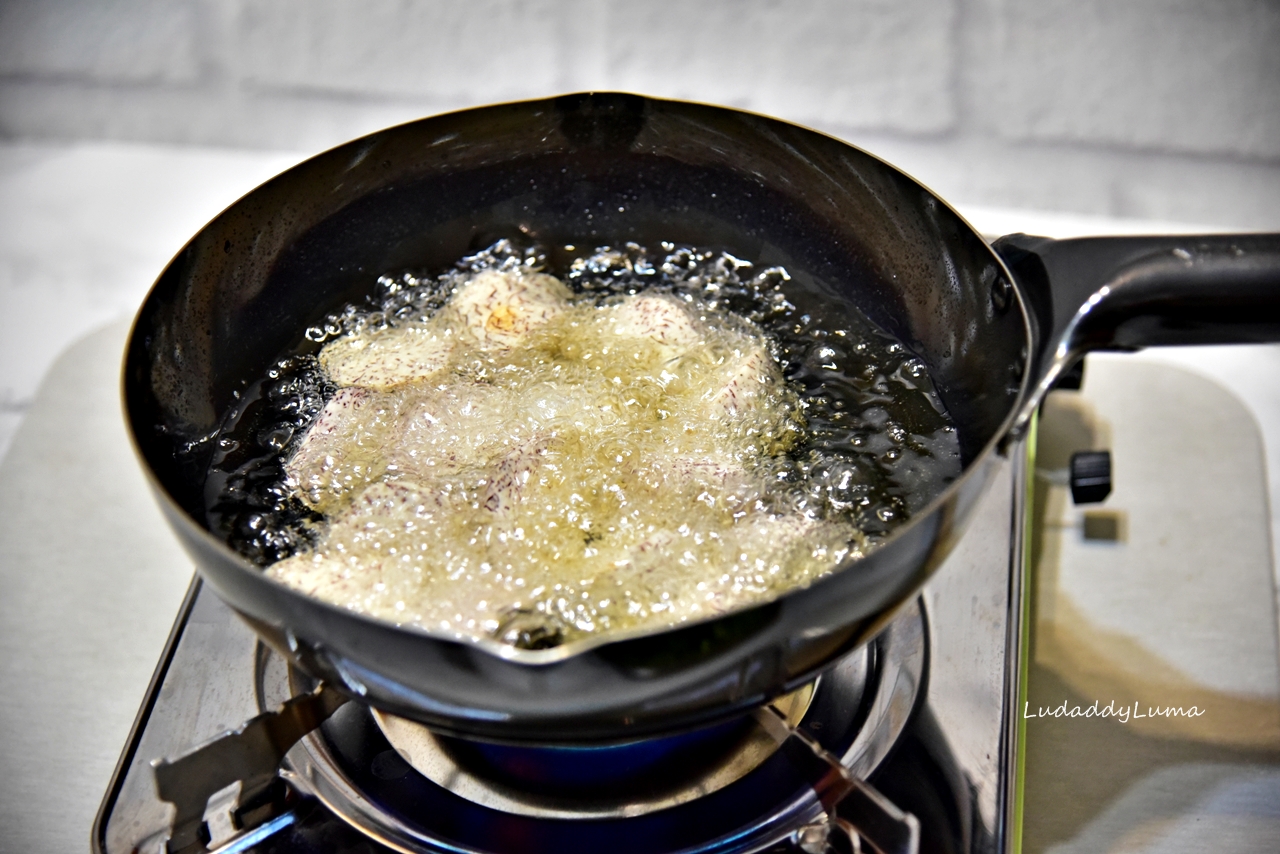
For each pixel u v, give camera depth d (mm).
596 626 525
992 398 553
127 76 921
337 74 921
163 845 517
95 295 825
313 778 536
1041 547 666
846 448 588
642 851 521
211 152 930
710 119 613
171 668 564
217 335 583
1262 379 771
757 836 522
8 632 628
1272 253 535
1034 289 550
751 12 892
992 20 876
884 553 462
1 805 573
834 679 563
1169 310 535
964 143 911
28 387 773
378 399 599
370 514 554
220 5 898
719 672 459
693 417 600
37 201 884
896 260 604
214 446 579
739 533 555
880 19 885
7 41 907
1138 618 640
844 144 596
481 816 530
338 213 612
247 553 557
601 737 471
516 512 560
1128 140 895
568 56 916
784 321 633
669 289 651
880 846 515
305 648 470
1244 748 597
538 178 640
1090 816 578
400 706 473
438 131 611
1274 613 640
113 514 675
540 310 632
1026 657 584
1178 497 683
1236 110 876
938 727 548
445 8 900
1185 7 856
